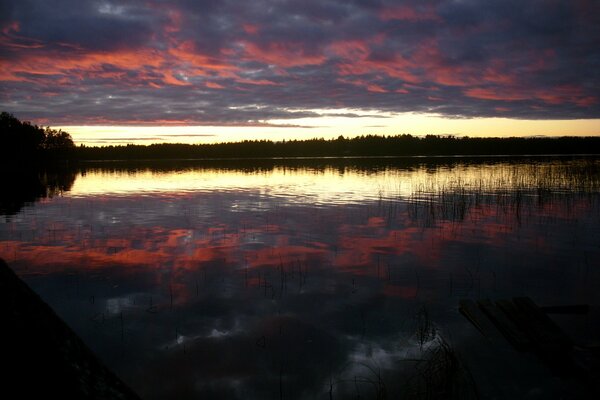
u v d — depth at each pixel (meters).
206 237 15.55
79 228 17.42
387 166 62.78
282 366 6.57
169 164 86.94
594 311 8.55
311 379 6.22
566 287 9.95
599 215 18.97
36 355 1.99
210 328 7.92
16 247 14.22
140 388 6.02
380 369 6.45
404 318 8.30
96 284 10.44
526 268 11.46
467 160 77.44
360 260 12.37
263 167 67.69
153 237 15.62
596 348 6.81
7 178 47.44
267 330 7.81
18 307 2.06
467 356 6.80
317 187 32.84
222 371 6.44
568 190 27.23
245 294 9.67
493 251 13.25
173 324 8.10
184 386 6.06
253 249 13.77
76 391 2.04
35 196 28.98
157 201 25.48
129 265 12.02
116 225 18.02
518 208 19.39
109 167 75.25
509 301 8.43
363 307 8.87
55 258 12.80
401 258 12.56
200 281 10.61
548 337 7.02
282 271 11.35
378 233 16.06
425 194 27.11
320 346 7.18
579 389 5.91
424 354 6.88
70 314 8.60
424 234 15.80
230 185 35.50
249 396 5.84
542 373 6.31
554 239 14.72
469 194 26.22
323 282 10.46
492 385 6.00
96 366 2.33
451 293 9.66
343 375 6.31
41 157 98.62
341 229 16.80
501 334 7.45
